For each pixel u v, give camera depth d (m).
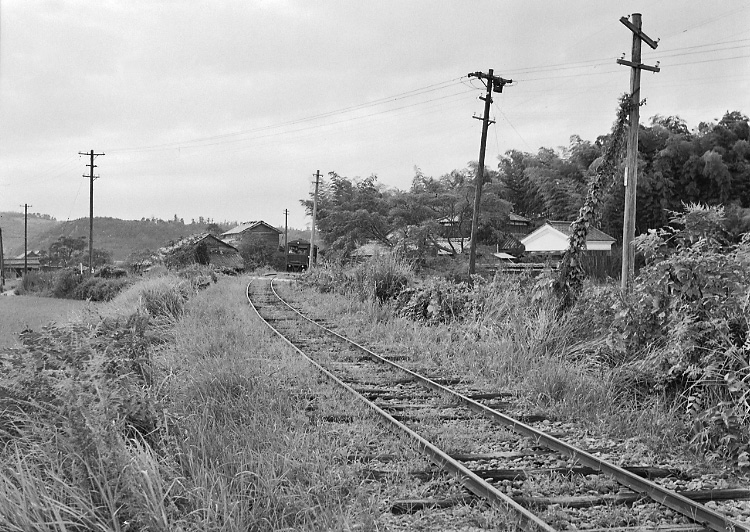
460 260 44.53
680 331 7.93
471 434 7.40
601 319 11.44
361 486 5.49
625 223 17.06
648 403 8.31
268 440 6.21
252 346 12.80
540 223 64.88
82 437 4.86
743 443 6.50
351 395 8.99
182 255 52.75
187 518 4.59
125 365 7.08
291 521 4.86
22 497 4.38
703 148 48.72
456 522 4.98
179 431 6.05
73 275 51.25
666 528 4.87
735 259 8.40
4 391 5.89
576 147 59.78
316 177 62.09
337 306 22.47
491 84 25.92
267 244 91.94
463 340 13.18
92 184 55.41
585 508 5.30
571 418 8.11
